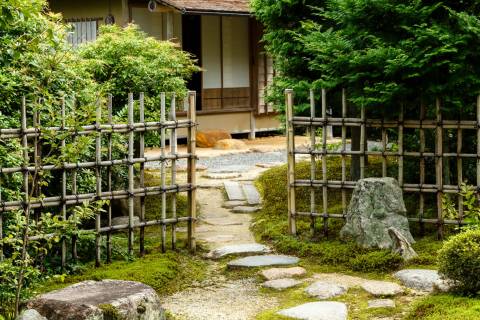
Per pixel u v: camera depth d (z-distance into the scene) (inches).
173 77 427.8
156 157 306.2
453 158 347.6
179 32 682.8
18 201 262.7
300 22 355.9
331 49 313.1
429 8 303.0
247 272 289.0
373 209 300.0
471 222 264.8
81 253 302.2
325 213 320.8
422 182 309.4
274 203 394.6
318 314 233.3
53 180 295.6
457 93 301.7
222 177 486.6
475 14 312.5
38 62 276.2
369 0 305.3
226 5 654.5
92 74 387.9
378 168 390.9
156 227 363.6
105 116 320.5
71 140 282.2
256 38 729.0
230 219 381.7
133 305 209.3
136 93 412.8
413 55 294.8
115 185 339.0
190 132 313.6
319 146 408.2
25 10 207.5
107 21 624.7
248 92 733.3
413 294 253.4
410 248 286.7
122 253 302.7
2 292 229.8
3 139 262.1
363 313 238.1
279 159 581.6
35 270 222.2
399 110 309.1
